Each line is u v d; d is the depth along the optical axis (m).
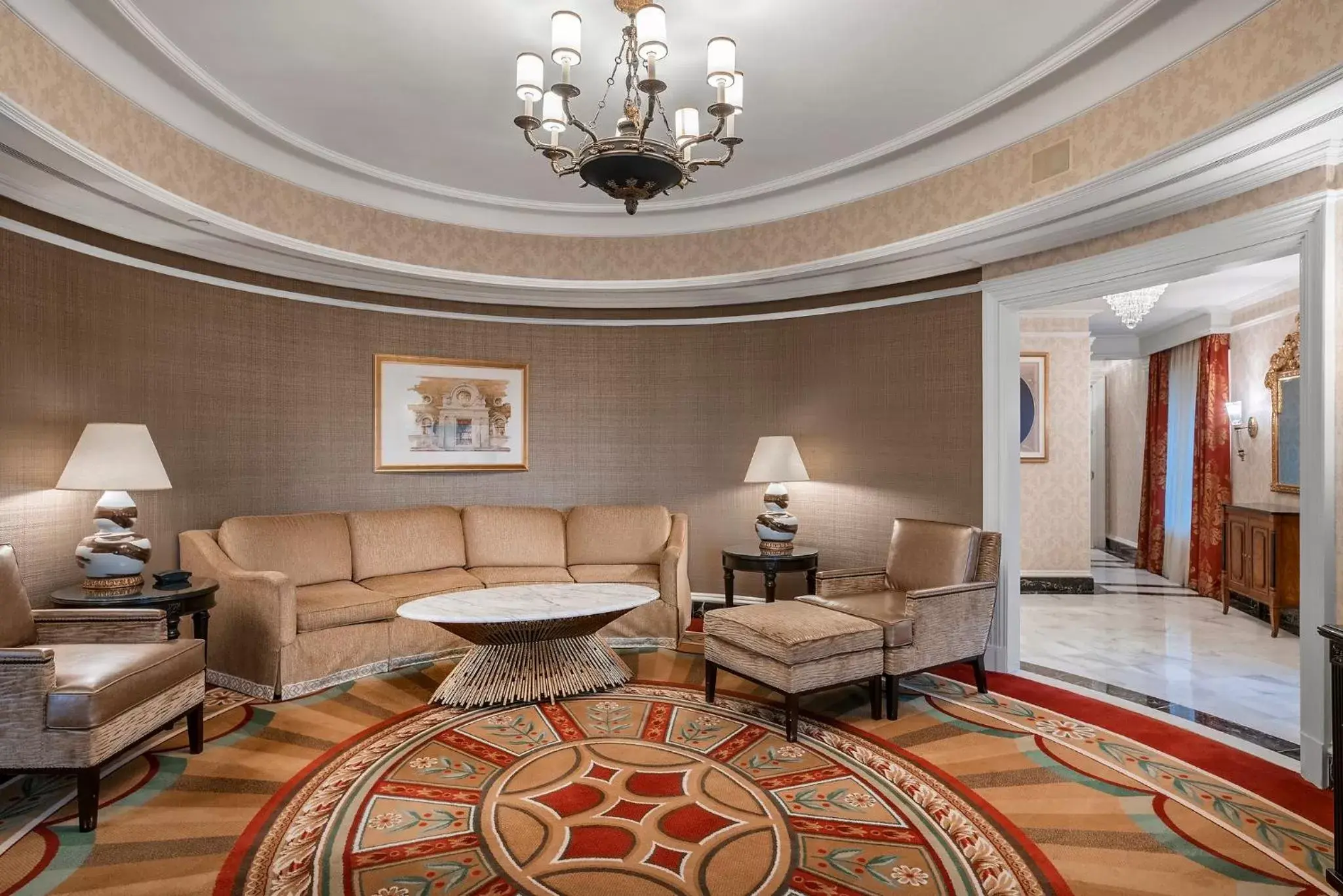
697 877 2.13
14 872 2.12
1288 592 5.10
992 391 4.22
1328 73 2.23
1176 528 7.56
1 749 2.33
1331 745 2.68
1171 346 7.78
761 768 2.87
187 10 2.78
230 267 4.30
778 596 5.39
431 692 3.75
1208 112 2.79
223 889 2.05
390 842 2.32
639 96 3.04
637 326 5.57
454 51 3.09
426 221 4.81
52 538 3.40
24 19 2.63
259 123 3.69
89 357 3.58
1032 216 3.47
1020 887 2.09
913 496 4.62
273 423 4.52
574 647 3.87
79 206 3.37
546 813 2.51
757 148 4.06
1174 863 2.21
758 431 5.36
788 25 2.89
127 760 2.89
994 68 3.21
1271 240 2.99
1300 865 2.20
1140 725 3.35
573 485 5.57
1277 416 5.91
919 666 3.49
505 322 5.43
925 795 2.65
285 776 2.78
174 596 3.25
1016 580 4.19
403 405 5.07
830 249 4.59
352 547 4.59
